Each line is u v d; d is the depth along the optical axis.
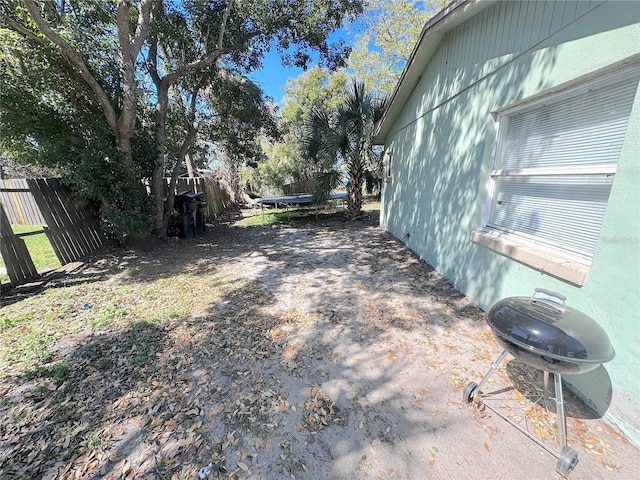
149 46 6.04
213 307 3.37
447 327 2.86
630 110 1.76
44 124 4.63
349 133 8.42
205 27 6.09
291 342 2.64
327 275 4.41
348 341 2.65
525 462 1.51
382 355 2.43
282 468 1.52
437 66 4.48
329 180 8.87
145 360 2.40
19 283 4.00
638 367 1.53
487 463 1.51
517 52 2.62
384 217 8.23
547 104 2.43
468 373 2.20
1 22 3.95
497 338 1.60
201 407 1.92
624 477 1.42
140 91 6.38
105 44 5.01
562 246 2.29
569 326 1.43
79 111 5.14
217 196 12.02
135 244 5.85
